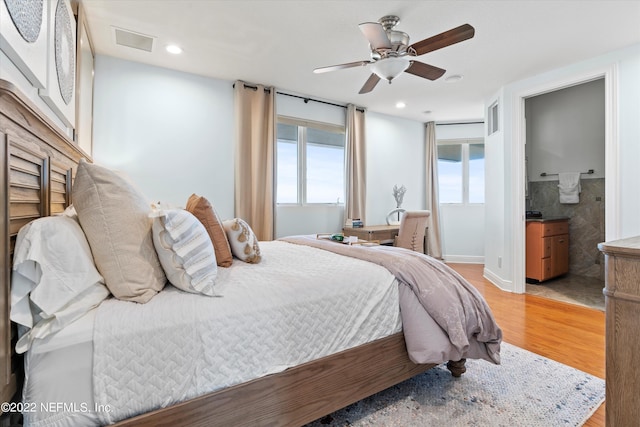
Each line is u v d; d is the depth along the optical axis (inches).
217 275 55.7
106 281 42.9
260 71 131.4
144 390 38.3
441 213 217.8
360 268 63.8
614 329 38.6
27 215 40.6
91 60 108.6
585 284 155.9
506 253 144.9
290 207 162.2
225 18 93.8
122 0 85.3
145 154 125.0
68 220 42.2
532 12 89.9
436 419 57.9
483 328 64.6
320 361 51.6
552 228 160.2
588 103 170.1
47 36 54.9
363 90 115.6
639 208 106.0
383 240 164.2
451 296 61.8
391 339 60.7
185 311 42.4
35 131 43.4
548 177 187.3
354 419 58.0
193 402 40.6
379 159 195.0
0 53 39.4
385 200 197.9
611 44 107.5
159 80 127.0
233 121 143.0
